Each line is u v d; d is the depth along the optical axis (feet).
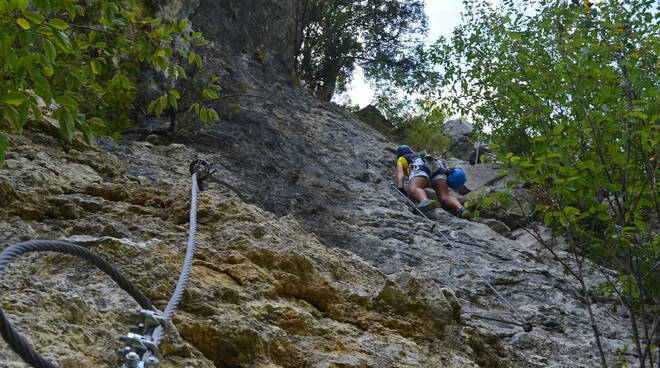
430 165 32.24
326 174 31.30
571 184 17.81
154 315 6.35
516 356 17.47
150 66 30.45
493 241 29.19
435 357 14.49
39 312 9.63
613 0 19.06
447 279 23.98
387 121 60.90
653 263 22.29
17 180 14.78
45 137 18.08
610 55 18.76
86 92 21.24
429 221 29.01
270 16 50.83
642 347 22.00
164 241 14.16
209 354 11.55
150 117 29.50
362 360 12.98
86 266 11.56
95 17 18.31
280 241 15.33
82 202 14.96
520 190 35.42
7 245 12.21
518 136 33.91
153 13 35.17
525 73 20.13
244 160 28.02
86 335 9.66
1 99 11.68
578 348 21.09
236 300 12.85
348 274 16.29
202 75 32.53
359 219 27.02
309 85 61.16
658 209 17.65
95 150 19.01
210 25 45.44
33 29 11.87
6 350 8.48
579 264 18.02
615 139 19.25
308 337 13.25
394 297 15.25
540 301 24.21
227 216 15.70
